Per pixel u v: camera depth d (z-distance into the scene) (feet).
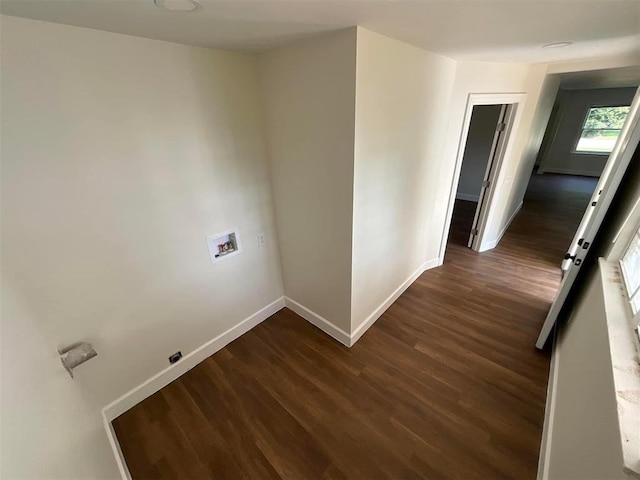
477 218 13.02
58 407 4.14
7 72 3.88
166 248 6.28
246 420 6.22
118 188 5.28
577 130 27.20
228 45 5.61
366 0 3.47
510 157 11.57
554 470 4.55
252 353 7.95
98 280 5.42
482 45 6.35
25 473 2.75
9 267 4.32
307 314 9.06
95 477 4.20
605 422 3.31
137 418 6.31
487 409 6.25
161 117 5.51
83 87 4.53
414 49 6.43
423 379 7.02
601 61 9.05
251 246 8.04
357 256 7.04
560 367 6.44
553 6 3.75
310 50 5.50
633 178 5.91
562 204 19.67
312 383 7.02
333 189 6.45
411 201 8.78
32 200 4.42
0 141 4.00
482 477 5.12
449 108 9.04
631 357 3.54
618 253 5.57
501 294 10.21
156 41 5.10
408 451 5.55
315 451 5.61
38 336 4.52
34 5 3.35
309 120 6.18
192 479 5.28
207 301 7.43
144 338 6.41
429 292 10.42
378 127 6.13
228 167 6.86
